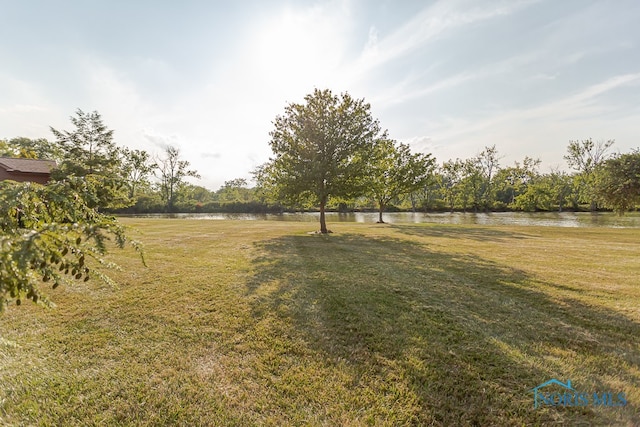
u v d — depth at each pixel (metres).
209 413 2.13
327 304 4.21
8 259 1.25
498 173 48.34
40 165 19.28
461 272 6.13
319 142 13.84
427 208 48.12
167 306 4.08
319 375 2.58
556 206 43.00
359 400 2.28
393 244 10.56
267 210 47.56
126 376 2.53
